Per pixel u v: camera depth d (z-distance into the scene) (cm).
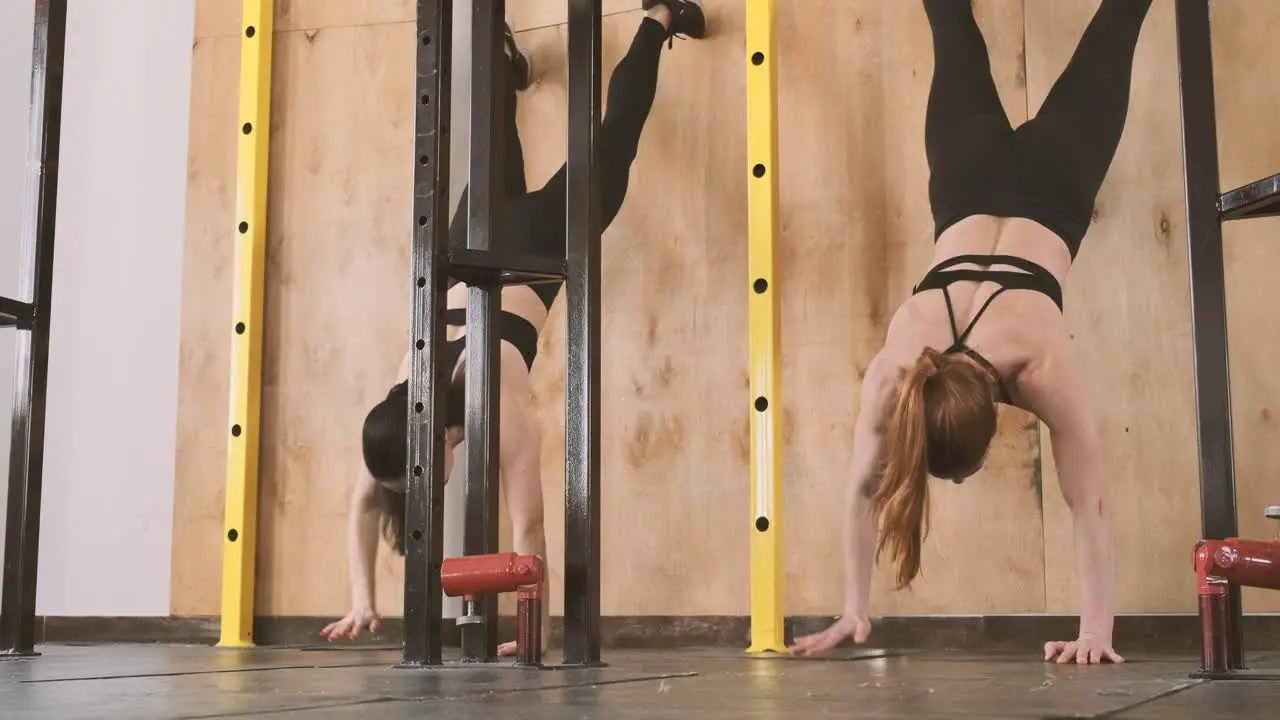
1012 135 361
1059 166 356
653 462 383
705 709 165
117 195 448
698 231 387
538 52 408
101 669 269
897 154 370
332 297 424
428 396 255
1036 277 353
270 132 436
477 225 278
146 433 436
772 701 178
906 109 371
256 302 424
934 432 354
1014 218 357
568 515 268
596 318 271
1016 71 363
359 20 433
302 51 436
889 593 353
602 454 387
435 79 257
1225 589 214
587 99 275
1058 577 342
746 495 373
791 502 364
